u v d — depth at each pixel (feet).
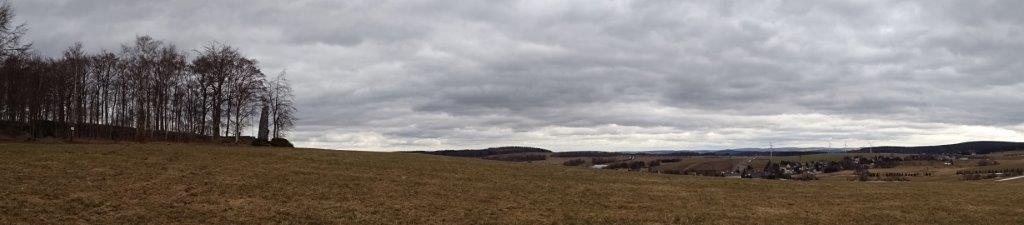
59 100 248.11
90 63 249.55
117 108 270.46
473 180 136.67
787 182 162.09
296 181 119.34
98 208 87.45
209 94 243.40
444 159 186.70
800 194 134.10
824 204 117.60
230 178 117.91
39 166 116.78
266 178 120.67
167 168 124.57
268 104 252.21
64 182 102.99
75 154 137.28
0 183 98.02
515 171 161.27
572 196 120.98
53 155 133.08
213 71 241.35
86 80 250.16
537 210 103.24
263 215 89.45
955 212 107.34
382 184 122.42
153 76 239.91
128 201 93.25
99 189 100.01
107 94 262.06
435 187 122.83
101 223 79.77
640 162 490.90
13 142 179.01
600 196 122.62
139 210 88.12
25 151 137.49
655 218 97.91
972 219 100.22
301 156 163.63
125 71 245.45
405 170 147.02
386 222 89.10
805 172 465.06
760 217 100.94
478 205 105.81
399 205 102.32
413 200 107.55
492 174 150.61
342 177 128.16
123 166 123.65
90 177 109.19
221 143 233.76
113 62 249.96
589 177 157.38
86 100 258.98
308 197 104.83
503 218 95.04
